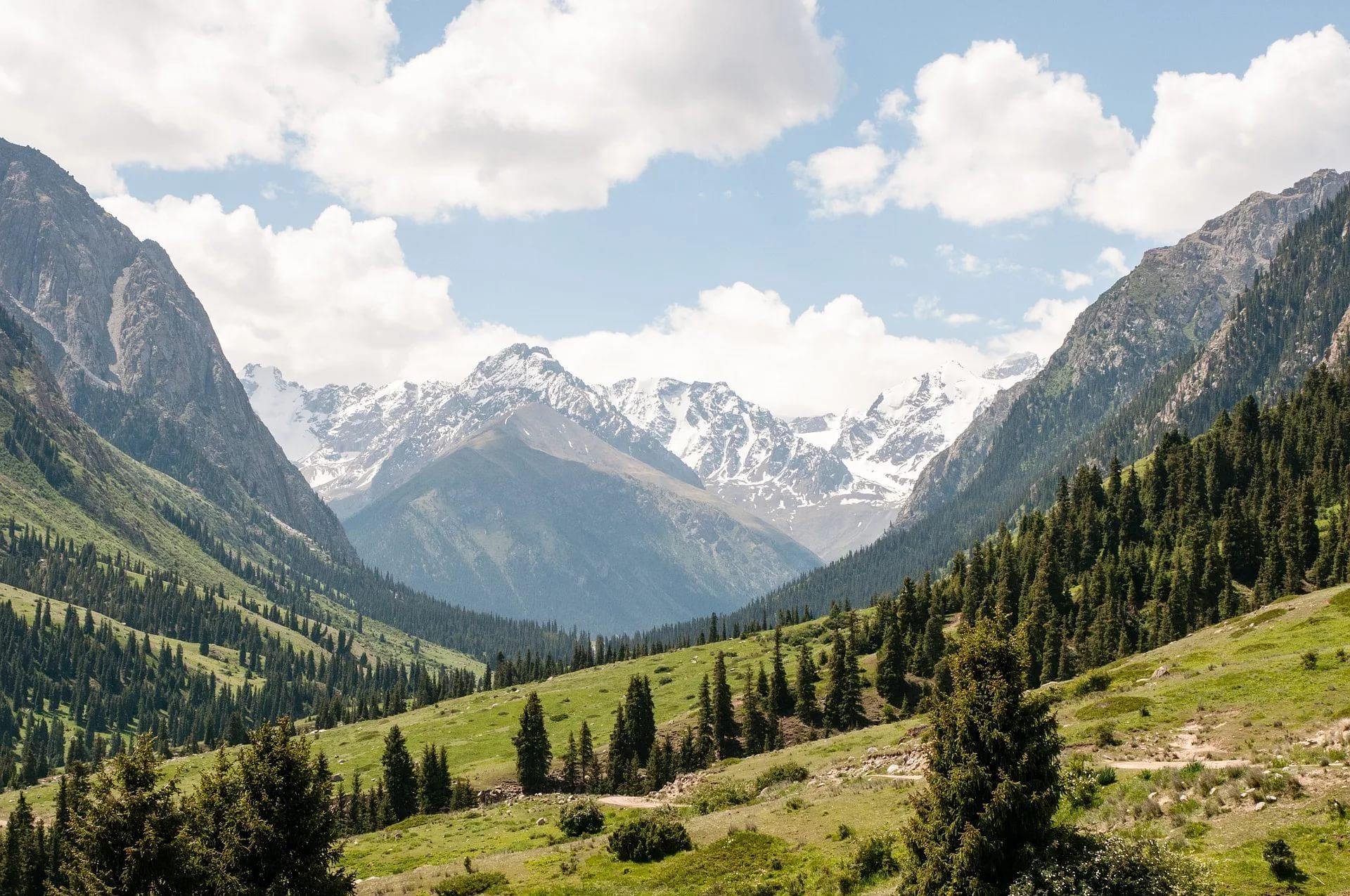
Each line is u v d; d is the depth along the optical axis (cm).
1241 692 6309
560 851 6712
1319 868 3519
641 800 9762
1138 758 5412
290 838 4512
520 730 13538
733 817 6675
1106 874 3534
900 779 6612
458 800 12750
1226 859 3753
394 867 7238
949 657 4200
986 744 3878
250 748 4612
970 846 3741
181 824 4241
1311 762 4491
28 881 9325
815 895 4631
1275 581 14912
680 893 5094
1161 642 14125
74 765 10012
